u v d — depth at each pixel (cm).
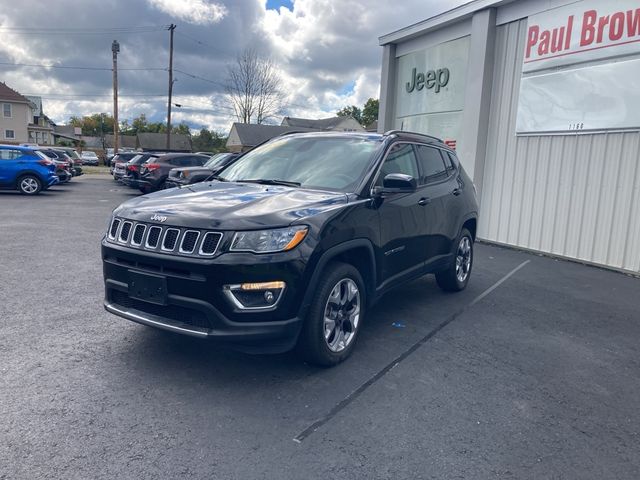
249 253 331
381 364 405
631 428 327
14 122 5978
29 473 252
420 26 1216
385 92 1380
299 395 346
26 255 745
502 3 998
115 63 4031
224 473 260
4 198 1620
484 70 1041
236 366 386
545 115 932
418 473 269
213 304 330
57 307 505
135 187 2061
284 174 475
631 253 803
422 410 335
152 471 259
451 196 580
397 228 460
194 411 319
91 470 257
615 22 810
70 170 2366
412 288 655
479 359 426
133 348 410
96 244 852
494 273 770
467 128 1090
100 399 328
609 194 833
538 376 398
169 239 347
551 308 591
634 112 791
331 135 516
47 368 368
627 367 426
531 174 970
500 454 290
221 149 7188
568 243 903
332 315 387
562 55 895
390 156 478
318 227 358
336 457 279
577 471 278
